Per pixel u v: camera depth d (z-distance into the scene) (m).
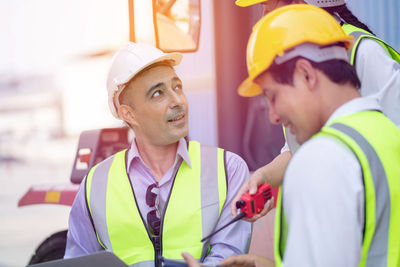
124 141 2.40
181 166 1.56
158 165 1.57
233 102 5.18
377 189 0.87
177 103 1.49
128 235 1.52
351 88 0.96
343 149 0.86
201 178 1.55
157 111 1.48
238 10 5.11
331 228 0.82
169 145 1.57
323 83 0.93
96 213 1.55
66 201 2.36
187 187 1.54
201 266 1.05
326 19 0.97
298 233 0.84
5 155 13.32
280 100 0.94
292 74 0.92
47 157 12.81
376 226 0.88
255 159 4.84
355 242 0.83
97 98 15.54
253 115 4.78
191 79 5.39
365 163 0.86
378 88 1.36
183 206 1.52
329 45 0.94
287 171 0.88
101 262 1.25
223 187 1.55
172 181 1.55
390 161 0.89
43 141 15.12
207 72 5.29
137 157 1.57
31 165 11.72
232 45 5.13
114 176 1.57
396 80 1.34
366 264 0.89
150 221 1.51
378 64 1.36
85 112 15.66
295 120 0.94
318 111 0.93
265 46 0.95
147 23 2.76
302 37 0.92
